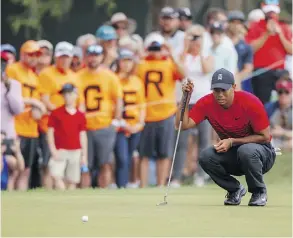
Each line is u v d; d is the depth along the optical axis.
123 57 41.81
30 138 40.91
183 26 43.84
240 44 44.75
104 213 26.31
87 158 41.25
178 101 42.62
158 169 42.06
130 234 21.61
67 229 22.55
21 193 34.00
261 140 28.48
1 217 25.23
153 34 42.00
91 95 41.31
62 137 40.03
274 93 46.44
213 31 42.56
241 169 28.77
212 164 28.78
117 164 42.09
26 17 71.56
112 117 41.66
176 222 24.11
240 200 29.17
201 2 75.94
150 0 68.00
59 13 72.12
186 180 44.19
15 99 39.53
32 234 21.66
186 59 41.84
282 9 77.19
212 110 28.55
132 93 42.09
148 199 31.25
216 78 27.88
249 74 44.78
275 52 45.41
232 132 28.48
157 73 41.91
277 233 21.92
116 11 73.00
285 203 29.75
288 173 41.03
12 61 41.12
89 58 41.22
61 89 41.09
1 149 39.34
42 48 43.44
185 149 41.91
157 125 41.91
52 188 40.19
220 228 22.80
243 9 73.00
